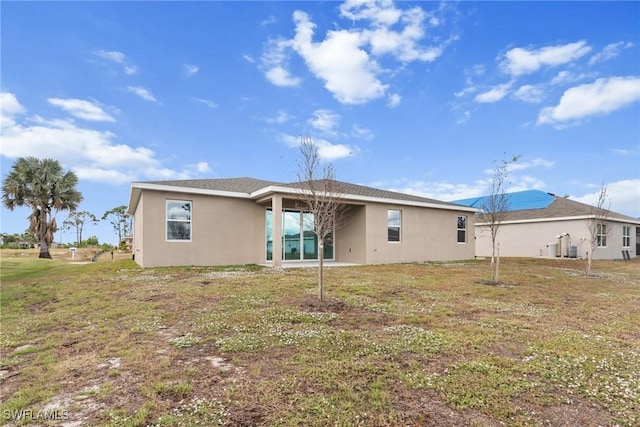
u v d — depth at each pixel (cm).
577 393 308
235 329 491
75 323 536
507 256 2425
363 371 347
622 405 288
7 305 695
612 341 456
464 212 1936
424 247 1733
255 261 1430
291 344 427
